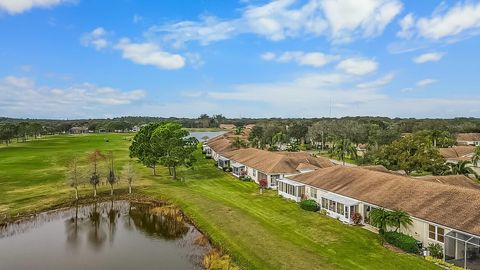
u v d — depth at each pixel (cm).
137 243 4288
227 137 14738
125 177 6881
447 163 7844
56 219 5325
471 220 3350
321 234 4184
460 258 3334
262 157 8050
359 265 3281
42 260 3772
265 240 3938
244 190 6769
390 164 8262
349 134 15262
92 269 3519
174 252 3966
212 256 3691
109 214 5578
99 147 14862
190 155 8088
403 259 3428
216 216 4956
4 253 3975
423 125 19200
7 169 8744
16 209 5591
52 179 7581
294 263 3334
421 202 3966
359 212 4594
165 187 6938
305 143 18300
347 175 5453
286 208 5397
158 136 7956
